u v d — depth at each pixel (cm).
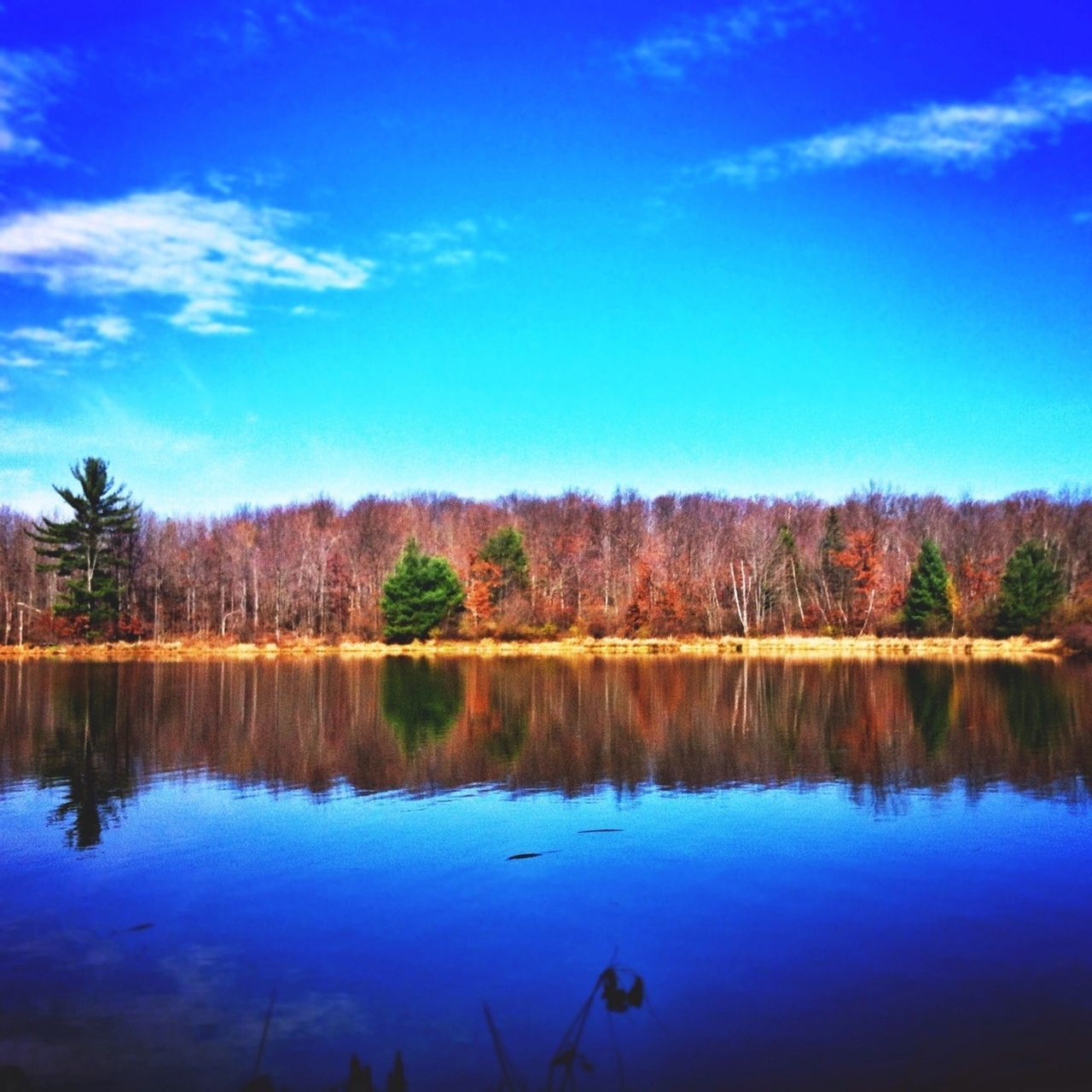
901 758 2244
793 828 1599
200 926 1147
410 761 2267
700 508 11662
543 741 2552
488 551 8312
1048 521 9938
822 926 1120
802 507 11794
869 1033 856
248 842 1535
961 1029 862
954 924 1120
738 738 2573
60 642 7006
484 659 6069
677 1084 771
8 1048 848
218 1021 895
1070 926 1110
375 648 7212
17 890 1295
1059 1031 855
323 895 1260
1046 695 3491
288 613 8156
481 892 1262
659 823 1639
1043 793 1859
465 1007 916
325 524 11306
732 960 1019
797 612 8412
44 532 7138
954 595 7619
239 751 2408
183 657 6272
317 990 961
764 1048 828
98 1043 855
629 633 7962
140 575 7794
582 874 1337
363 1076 794
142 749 2445
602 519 10119
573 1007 913
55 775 2098
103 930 1141
